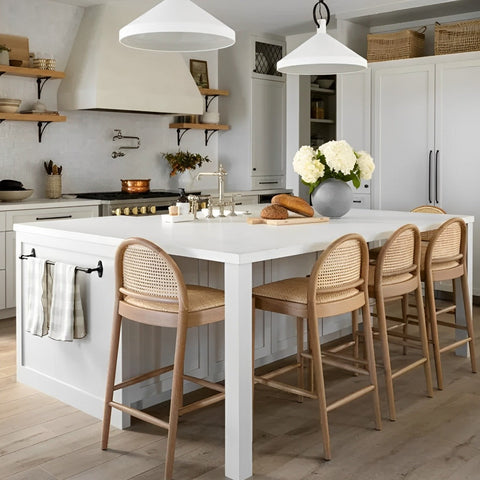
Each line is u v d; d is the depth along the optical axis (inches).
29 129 222.7
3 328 185.6
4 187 202.8
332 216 148.3
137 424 115.3
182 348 94.9
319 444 106.3
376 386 112.0
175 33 120.5
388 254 118.3
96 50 221.9
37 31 221.8
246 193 272.5
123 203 218.4
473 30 220.7
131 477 95.3
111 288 113.7
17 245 134.2
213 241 107.0
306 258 152.4
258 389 133.5
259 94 282.8
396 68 237.5
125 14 231.5
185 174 263.6
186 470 97.5
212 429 112.7
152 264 97.9
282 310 106.5
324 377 141.0
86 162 240.5
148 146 262.2
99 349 117.3
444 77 226.7
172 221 138.4
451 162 227.6
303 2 228.5
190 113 250.4
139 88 230.2
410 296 227.5
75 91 223.3
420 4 227.5
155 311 98.4
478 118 220.5
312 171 144.1
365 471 96.7
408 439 108.3
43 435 110.5
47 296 123.8
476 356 156.5
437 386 135.2
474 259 223.6
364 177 148.6
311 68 150.5
